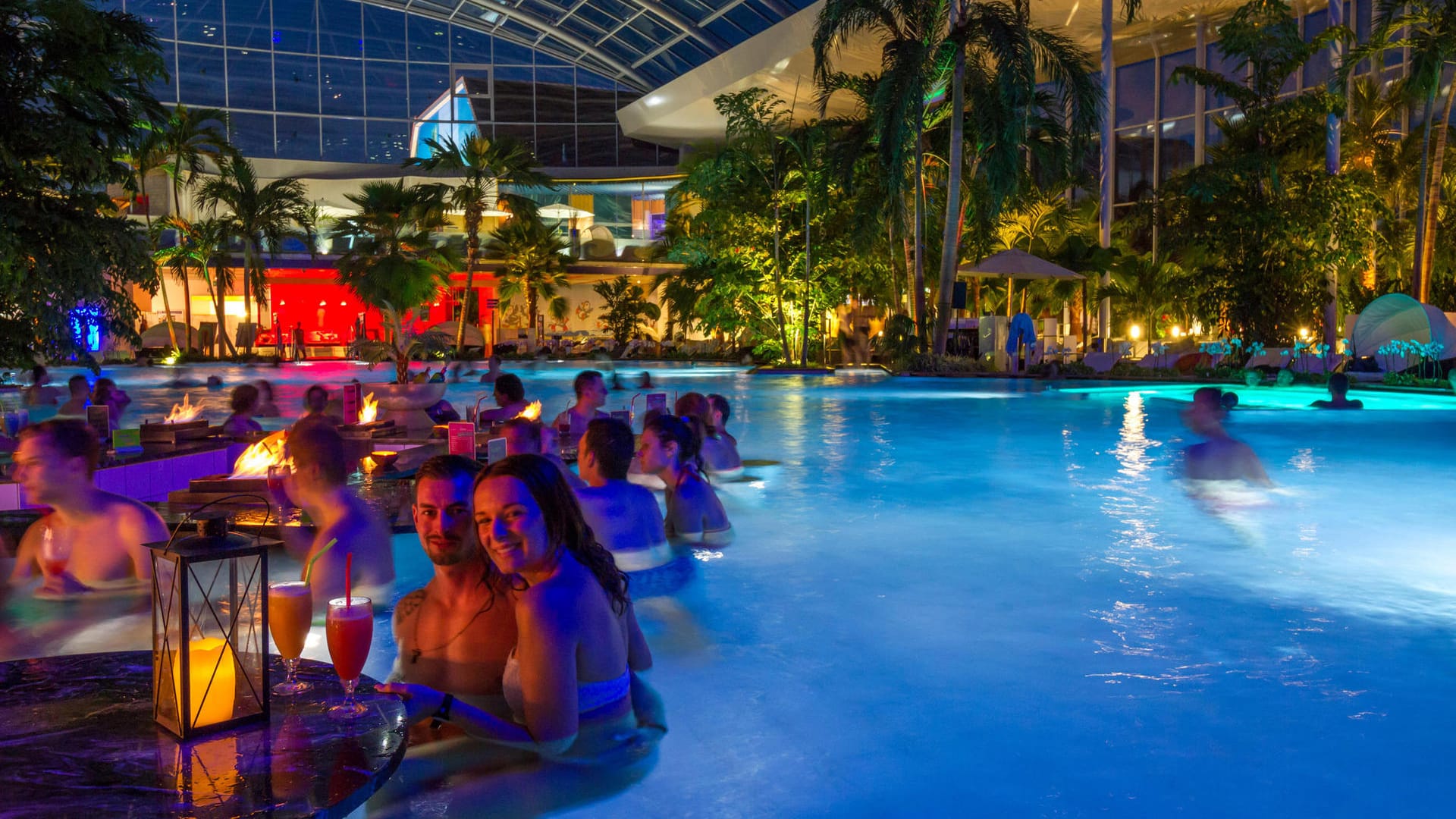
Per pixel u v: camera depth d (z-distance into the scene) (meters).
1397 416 13.45
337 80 47.59
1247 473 7.41
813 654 3.57
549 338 39.91
